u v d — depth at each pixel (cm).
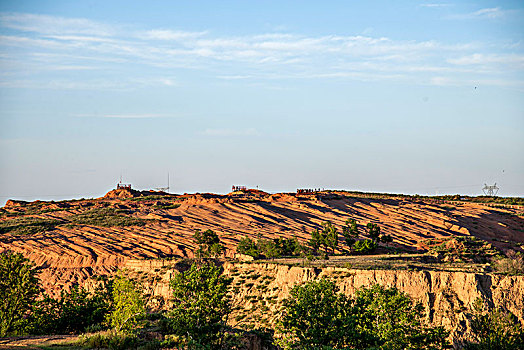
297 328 4206
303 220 15300
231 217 15075
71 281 9756
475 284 6431
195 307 4291
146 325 4350
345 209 16450
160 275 9125
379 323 4700
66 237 12112
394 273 6900
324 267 7681
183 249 11606
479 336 5781
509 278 6444
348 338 4184
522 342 5459
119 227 13475
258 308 7494
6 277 4597
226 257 11062
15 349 3350
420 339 4747
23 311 4628
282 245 11575
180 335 4156
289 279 7681
